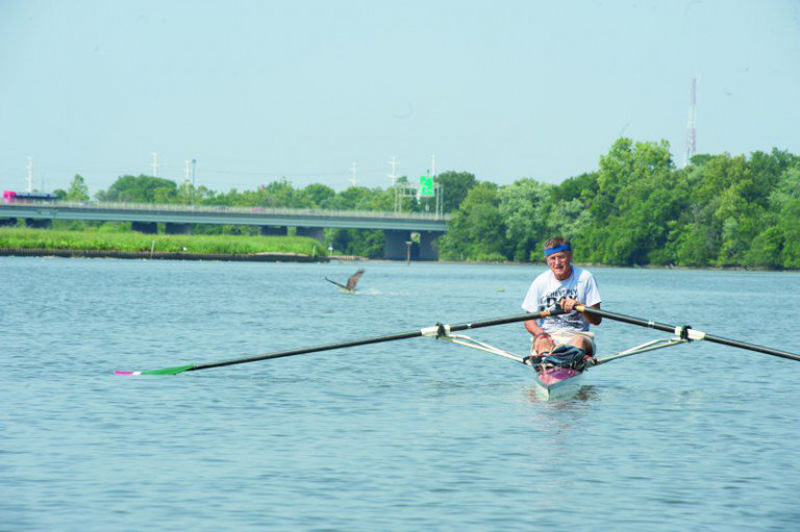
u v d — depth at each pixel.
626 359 35.31
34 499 15.01
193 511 14.48
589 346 26.14
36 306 59.56
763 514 14.52
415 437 19.88
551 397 24.47
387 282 128.25
